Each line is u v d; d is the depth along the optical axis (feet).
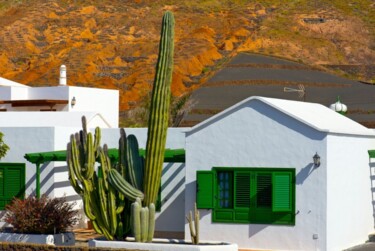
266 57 402.31
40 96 269.23
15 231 142.31
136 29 643.45
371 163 155.22
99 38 618.85
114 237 130.52
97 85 519.19
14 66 591.78
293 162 134.92
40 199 146.20
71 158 129.39
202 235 139.64
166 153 148.36
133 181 128.88
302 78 368.68
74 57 571.69
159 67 126.72
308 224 133.49
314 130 133.49
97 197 130.21
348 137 143.13
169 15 127.34
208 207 138.92
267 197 136.36
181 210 155.43
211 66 542.16
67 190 164.14
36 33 636.07
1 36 623.36
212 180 139.23
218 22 643.86
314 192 133.28
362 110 315.78
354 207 146.10
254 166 137.39
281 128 136.05
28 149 162.61
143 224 127.34
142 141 164.96
